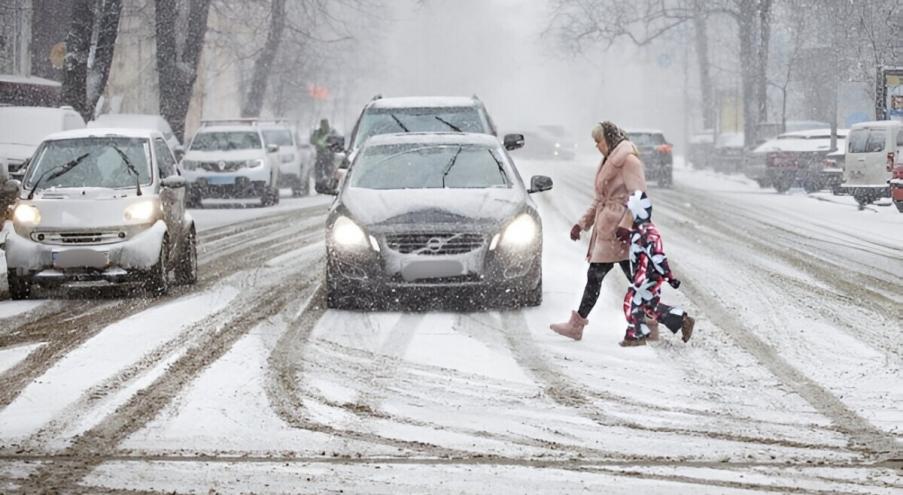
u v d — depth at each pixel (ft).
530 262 123.54
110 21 322.55
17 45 433.48
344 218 123.75
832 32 418.51
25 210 135.23
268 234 216.95
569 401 83.61
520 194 128.77
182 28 423.64
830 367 95.71
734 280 147.74
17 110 245.86
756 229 223.92
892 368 95.09
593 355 100.48
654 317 104.83
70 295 138.62
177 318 118.73
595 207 107.96
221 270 162.09
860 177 280.31
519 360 98.22
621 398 84.79
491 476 64.69
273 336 108.58
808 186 361.51
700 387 88.48
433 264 120.98
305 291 139.03
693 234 212.02
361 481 63.72
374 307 125.49
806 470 66.39
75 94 314.96
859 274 155.33
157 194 138.82
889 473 65.87
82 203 135.23
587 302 106.93
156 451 70.13
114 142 144.25
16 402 82.89
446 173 132.77
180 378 90.33
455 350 102.22
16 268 133.28
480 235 121.80
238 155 291.99
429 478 64.28
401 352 101.30
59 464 67.26
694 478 64.64
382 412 80.02
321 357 98.94
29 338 108.47
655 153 401.70
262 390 86.43
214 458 68.64
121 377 90.68
